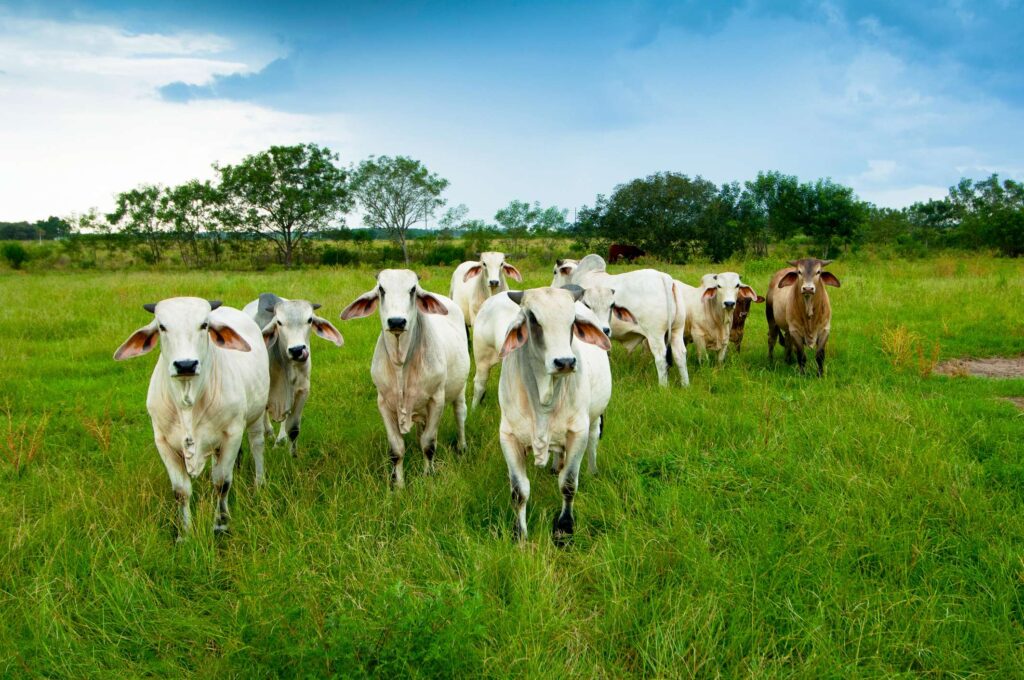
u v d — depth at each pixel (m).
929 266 22.98
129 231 46.00
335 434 6.51
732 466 5.33
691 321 9.52
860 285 16.05
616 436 6.22
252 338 5.39
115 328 11.67
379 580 3.74
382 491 5.11
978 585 3.77
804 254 37.62
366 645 3.06
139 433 6.54
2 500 4.78
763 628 3.46
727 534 4.34
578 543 4.45
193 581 3.94
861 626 3.34
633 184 36.22
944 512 4.53
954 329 11.12
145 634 3.45
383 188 49.59
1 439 6.07
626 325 8.56
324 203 46.50
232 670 3.17
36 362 9.25
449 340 6.02
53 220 100.38
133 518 4.55
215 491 4.83
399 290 5.15
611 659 3.31
